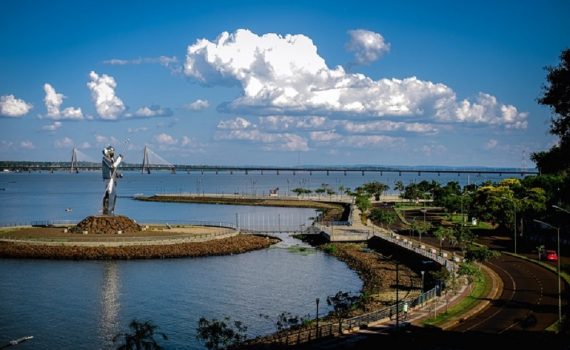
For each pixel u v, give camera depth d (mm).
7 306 124312
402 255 180500
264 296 135000
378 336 92250
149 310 122125
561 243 182375
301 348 87688
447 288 122688
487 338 89688
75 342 101875
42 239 190125
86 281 148000
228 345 94688
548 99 64688
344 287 145375
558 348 83000
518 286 128000
